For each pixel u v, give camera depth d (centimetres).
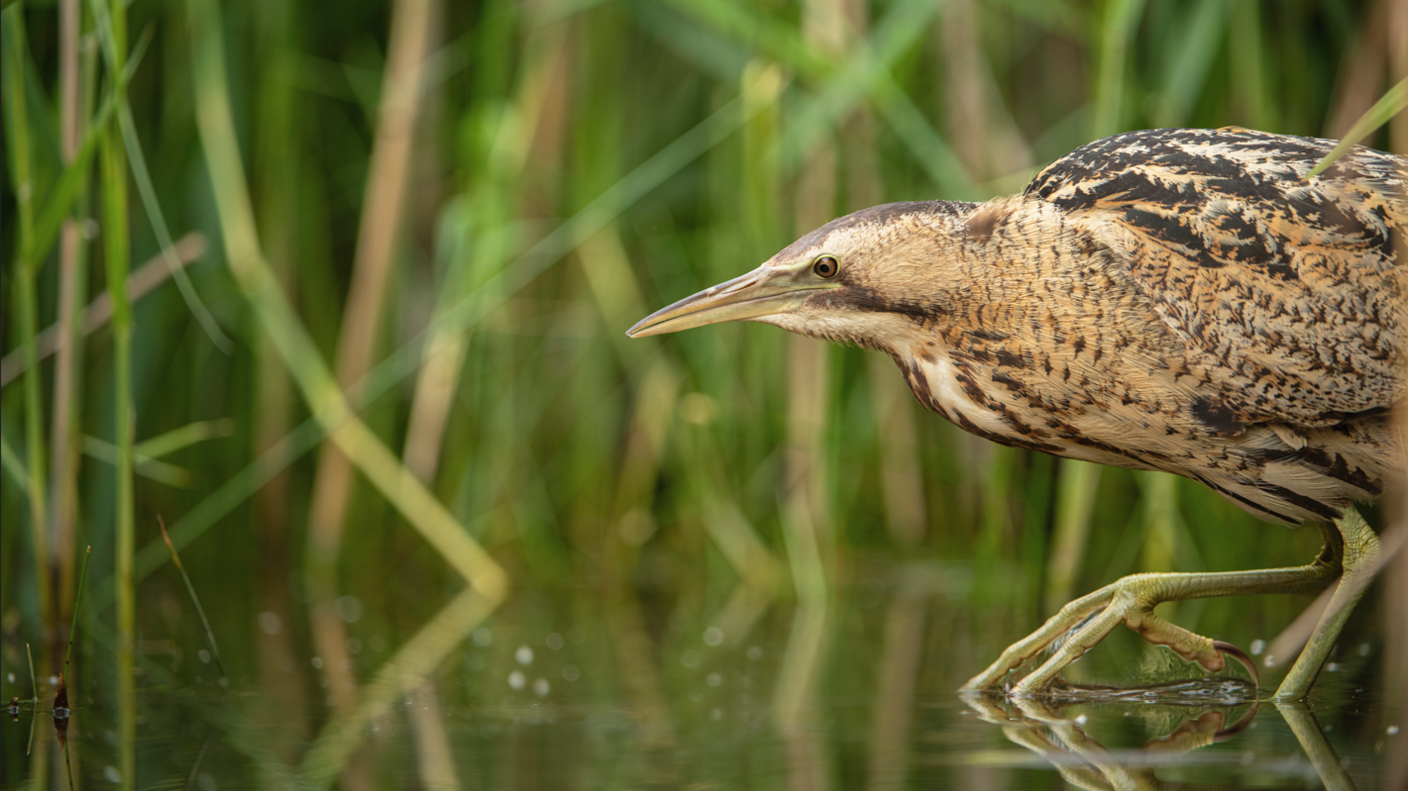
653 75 1156
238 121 1068
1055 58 1101
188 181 1046
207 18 1000
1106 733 545
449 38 1138
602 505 1155
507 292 1058
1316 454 638
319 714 623
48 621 828
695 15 1052
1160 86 1000
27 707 630
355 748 555
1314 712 571
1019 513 1074
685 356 1138
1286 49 1016
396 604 970
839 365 1007
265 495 1109
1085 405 641
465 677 720
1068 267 630
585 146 1131
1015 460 1074
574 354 1150
